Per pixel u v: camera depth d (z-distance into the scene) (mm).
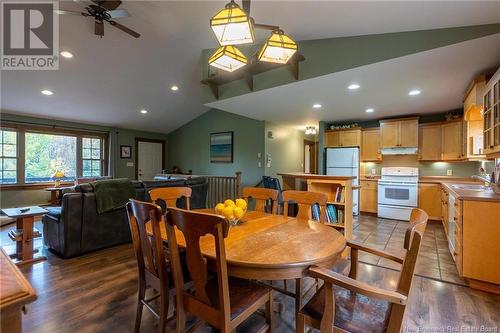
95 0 2484
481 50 2346
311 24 2551
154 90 5418
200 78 5141
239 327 1793
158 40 3805
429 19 2162
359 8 2131
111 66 4348
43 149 5793
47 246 3404
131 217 1696
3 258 839
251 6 2221
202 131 7348
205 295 1265
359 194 5605
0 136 5215
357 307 1308
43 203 5652
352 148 5582
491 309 2033
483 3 1845
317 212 3135
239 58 1991
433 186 4789
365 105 4363
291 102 4199
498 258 2250
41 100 4988
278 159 6543
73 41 3652
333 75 2963
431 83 3213
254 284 1522
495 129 2486
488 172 4000
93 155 6637
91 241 3201
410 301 2143
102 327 1799
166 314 1509
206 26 3182
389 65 2686
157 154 8047
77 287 2355
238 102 4207
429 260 3033
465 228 2389
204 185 4883
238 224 1912
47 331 1746
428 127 5043
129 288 2344
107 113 6062
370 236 4004
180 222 1247
